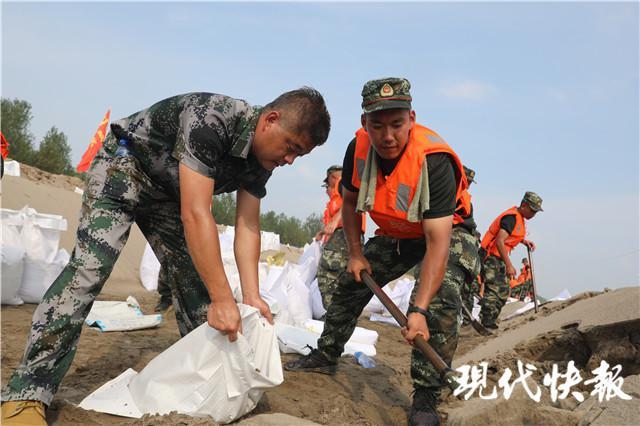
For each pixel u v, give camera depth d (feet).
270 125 8.89
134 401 9.14
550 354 15.51
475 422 9.14
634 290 17.94
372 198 10.62
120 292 26.35
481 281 27.17
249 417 9.44
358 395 12.35
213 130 8.66
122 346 13.78
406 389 13.55
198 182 8.52
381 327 24.34
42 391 8.27
